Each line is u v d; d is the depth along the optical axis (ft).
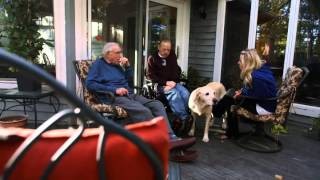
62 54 11.34
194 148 9.95
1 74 11.69
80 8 11.44
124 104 9.36
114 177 2.66
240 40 15.83
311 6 12.96
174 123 11.28
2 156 2.50
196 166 8.47
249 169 8.35
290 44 13.62
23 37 11.60
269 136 10.72
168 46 11.82
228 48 16.46
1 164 2.50
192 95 10.61
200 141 10.68
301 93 13.60
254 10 14.85
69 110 2.39
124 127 2.68
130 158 2.65
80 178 2.60
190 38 17.95
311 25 13.07
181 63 17.70
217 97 11.32
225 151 9.74
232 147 10.13
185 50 17.72
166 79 11.87
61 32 11.21
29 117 11.73
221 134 11.42
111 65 10.19
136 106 9.25
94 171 2.62
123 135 2.49
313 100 13.28
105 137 2.49
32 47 11.72
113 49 9.96
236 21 15.93
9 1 11.41
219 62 16.69
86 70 10.56
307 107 13.29
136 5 14.30
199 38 17.53
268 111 9.86
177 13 16.83
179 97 11.06
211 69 17.19
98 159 2.53
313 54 13.16
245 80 9.75
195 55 17.92
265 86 9.46
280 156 9.41
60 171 2.55
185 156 8.56
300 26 13.39
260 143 10.50
